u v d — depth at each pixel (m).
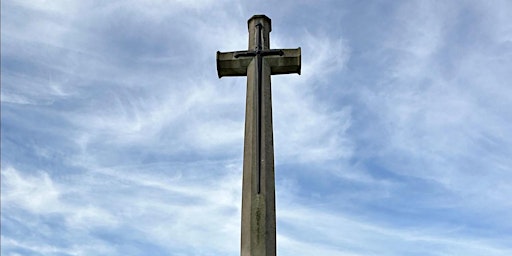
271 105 11.06
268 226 9.71
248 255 9.45
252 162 10.35
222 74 11.80
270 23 12.32
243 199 10.13
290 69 11.53
